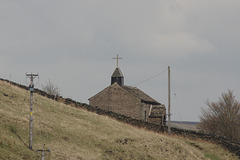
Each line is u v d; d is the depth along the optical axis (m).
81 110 195.25
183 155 176.62
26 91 189.50
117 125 187.38
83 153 127.50
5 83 184.38
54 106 179.88
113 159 134.62
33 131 130.00
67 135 141.38
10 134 116.19
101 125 175.88
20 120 133.75
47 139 128.00
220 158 196.50
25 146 112.25
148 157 152.62
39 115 154.12
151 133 195.50
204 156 190.75
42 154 106.69
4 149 102.50
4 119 127.75
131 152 149.62
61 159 114.75
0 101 152.00
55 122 152.12
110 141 152.88
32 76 114.44
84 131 154.50
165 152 169.00
